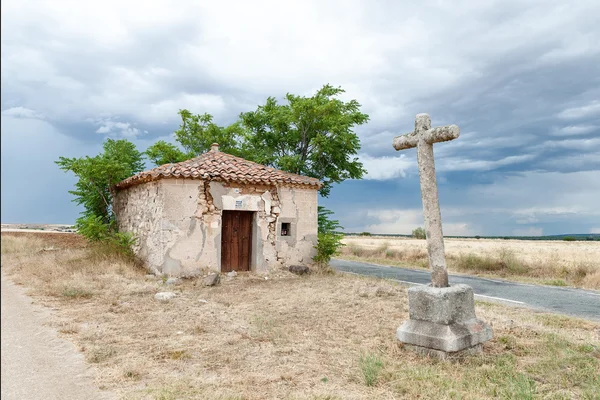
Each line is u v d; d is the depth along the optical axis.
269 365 5.43
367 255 26.55
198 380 4.89
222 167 14.23
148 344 6.29
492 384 4.73
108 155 19.66
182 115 24.23
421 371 5.09
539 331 6.93
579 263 16.62
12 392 4.56
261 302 9.55
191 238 12.95
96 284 10.89
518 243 48.38
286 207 14.68
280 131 22.02
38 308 8.66
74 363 5.51
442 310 5.75
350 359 5.59
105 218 18.55
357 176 21.50
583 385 4.71
